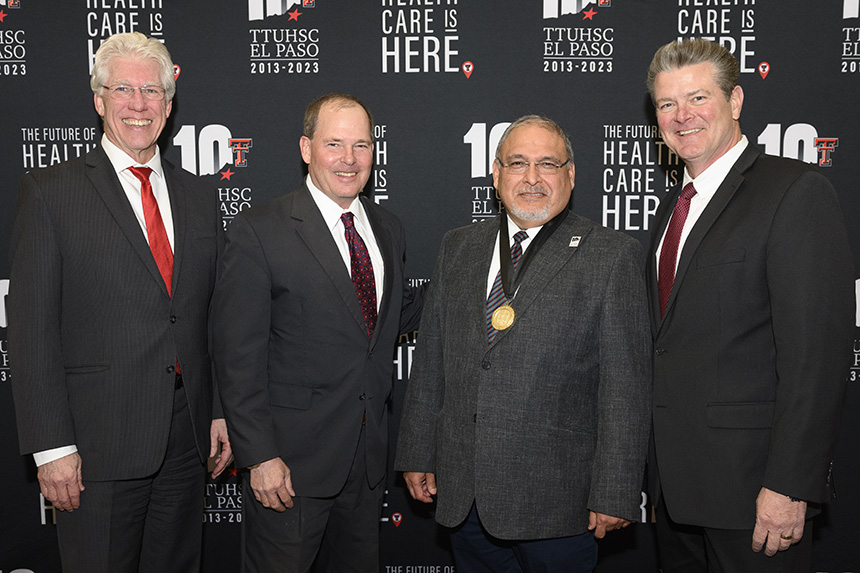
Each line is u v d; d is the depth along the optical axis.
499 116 2.60
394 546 2.74
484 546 1.98
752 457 1.64
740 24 2.54
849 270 1.57
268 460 1.83
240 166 2.61
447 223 2.64
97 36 2.55
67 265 1.79
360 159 1.91
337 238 1.97
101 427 1.82
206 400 1.99
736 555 1.68
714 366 1.67
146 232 1.89
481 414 1.79
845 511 2.64
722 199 1.71
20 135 2.57
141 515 1.93
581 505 1.81
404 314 2.24
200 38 2.56
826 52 2.54
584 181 2.62
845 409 2.62
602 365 1.77
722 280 1.65
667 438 1.74
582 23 2.56
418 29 2.57
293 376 1.90
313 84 2.59
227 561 2.72
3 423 2.66
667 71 1.76
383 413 2.02
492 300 1.87
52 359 1.77
